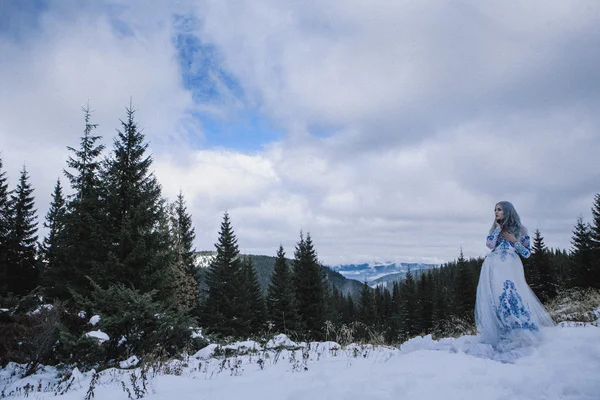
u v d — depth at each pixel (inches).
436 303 1863.9
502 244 201.8
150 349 320.5
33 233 986.7
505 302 186.4
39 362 297.0
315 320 1497.3
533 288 1550.2
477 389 123.3
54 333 307.7
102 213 595.8
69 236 610.5
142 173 662.5
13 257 926.4
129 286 549.6
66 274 606.5
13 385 255.6
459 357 159.6
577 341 164.9
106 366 292.5
